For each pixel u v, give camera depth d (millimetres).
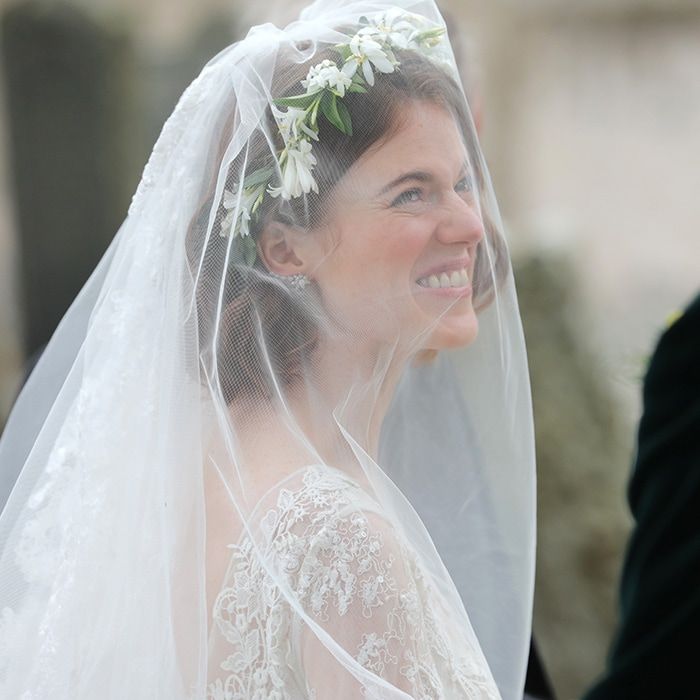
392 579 2729
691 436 4383
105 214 12961
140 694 2865
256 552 2766
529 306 9445
